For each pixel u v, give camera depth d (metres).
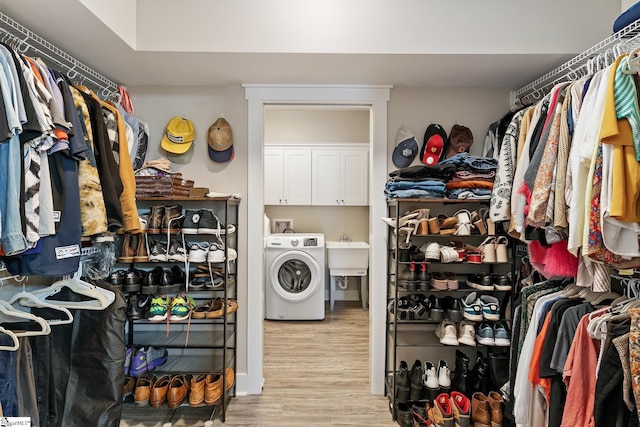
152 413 2.27
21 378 1.31
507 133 1.99
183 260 2.16
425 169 2.16
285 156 4.38
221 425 2.16
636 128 1.21
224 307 2.21
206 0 1.92
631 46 1.52
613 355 1.23
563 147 1.47
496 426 1.95
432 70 2.19
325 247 4.54
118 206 1.58
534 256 1.84
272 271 3.94
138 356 2.16
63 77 1.38
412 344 2.25
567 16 1.93
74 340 1.59
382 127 2.50
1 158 1.11
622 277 1.64
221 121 2.46
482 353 2.47
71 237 1.32
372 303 2.52
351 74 2.27
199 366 2.38
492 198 2.02
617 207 1.20
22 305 1.42
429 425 2.05
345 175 4.40
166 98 2.50
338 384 2.66
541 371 1.51
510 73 2.23
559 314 1.53
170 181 2.14
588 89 1.39
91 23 1.62
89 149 1.48
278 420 2.21
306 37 1.94
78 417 1.55
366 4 1.94
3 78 1.09
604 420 1.24
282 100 2.48
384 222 2.51
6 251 1.12
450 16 1.94
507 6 1.94
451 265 2.49
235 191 2.51
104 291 1.60
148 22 1.91
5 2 1.44
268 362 3.02
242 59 2.03
